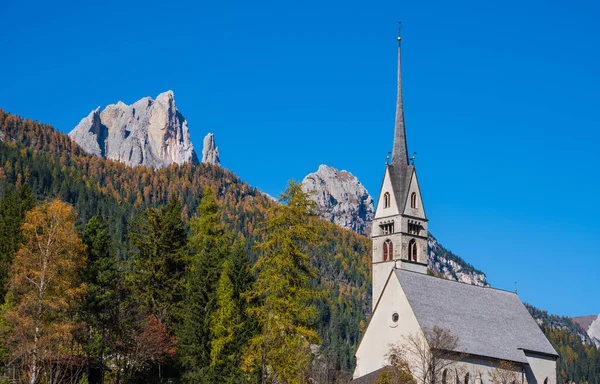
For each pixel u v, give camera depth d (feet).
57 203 297.12
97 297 318.04
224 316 326.65
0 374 279.49
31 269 279.08
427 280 395.34
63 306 276.00
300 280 286.05
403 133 499.51
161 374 344.08
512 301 426.10
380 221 487.61
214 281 345.31
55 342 272.72
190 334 334.85
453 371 361.71
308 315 283.18
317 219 293.84
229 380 316.19
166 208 396.98
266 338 280.72
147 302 360.48
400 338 371.76
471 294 409.08
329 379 356.18
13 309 271.69
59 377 281.74
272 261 285.02
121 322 318.45
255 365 290.56
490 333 390.83
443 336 349.00
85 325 298.35
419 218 484.74
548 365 405.39
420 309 374.02
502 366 369.30
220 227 402.72
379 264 482.69
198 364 330.75
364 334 389.39
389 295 383.65
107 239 355.97
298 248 287.69
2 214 377.71
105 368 320.29
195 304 337.72
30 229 288.92
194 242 393.29
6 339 277.64
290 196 291.79
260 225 302.66
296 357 279.28
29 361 263.90
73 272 295.28
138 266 376.48
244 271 351.87
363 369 384.88
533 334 410.93
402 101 507.71
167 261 374.22
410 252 479.82
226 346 326.03
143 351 319.68
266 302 287.69
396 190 484.33
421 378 347.15
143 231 393.70
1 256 345.31
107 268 341.41
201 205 402.52
